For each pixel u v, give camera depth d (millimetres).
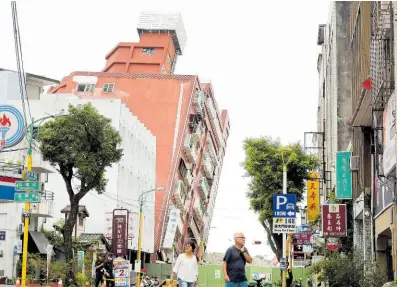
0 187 40188
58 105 63844
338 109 54312
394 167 23484
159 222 85625
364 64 33500
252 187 57375
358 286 34562
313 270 36906
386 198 29281
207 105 105375
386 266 32938
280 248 56188
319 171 64625
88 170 44562
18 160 51219
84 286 46188
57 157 44781
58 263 44656
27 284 43562
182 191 92062
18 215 49875
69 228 45531
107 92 91938
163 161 89625
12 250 48688
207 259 121938
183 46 120125
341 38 55188
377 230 32500
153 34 114312
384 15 24828
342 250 44250
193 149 96062
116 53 113562
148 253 82312
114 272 37969
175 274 19203
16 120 43156
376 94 26188
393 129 23375
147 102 92562
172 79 94000
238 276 15578
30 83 64875
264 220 57406
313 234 55250
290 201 35906
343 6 55562
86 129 45062
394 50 23812
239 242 15789
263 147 57219
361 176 37500
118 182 65938
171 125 91312
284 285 37156
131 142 71312
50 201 53594
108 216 60969
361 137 37094
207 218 122125
